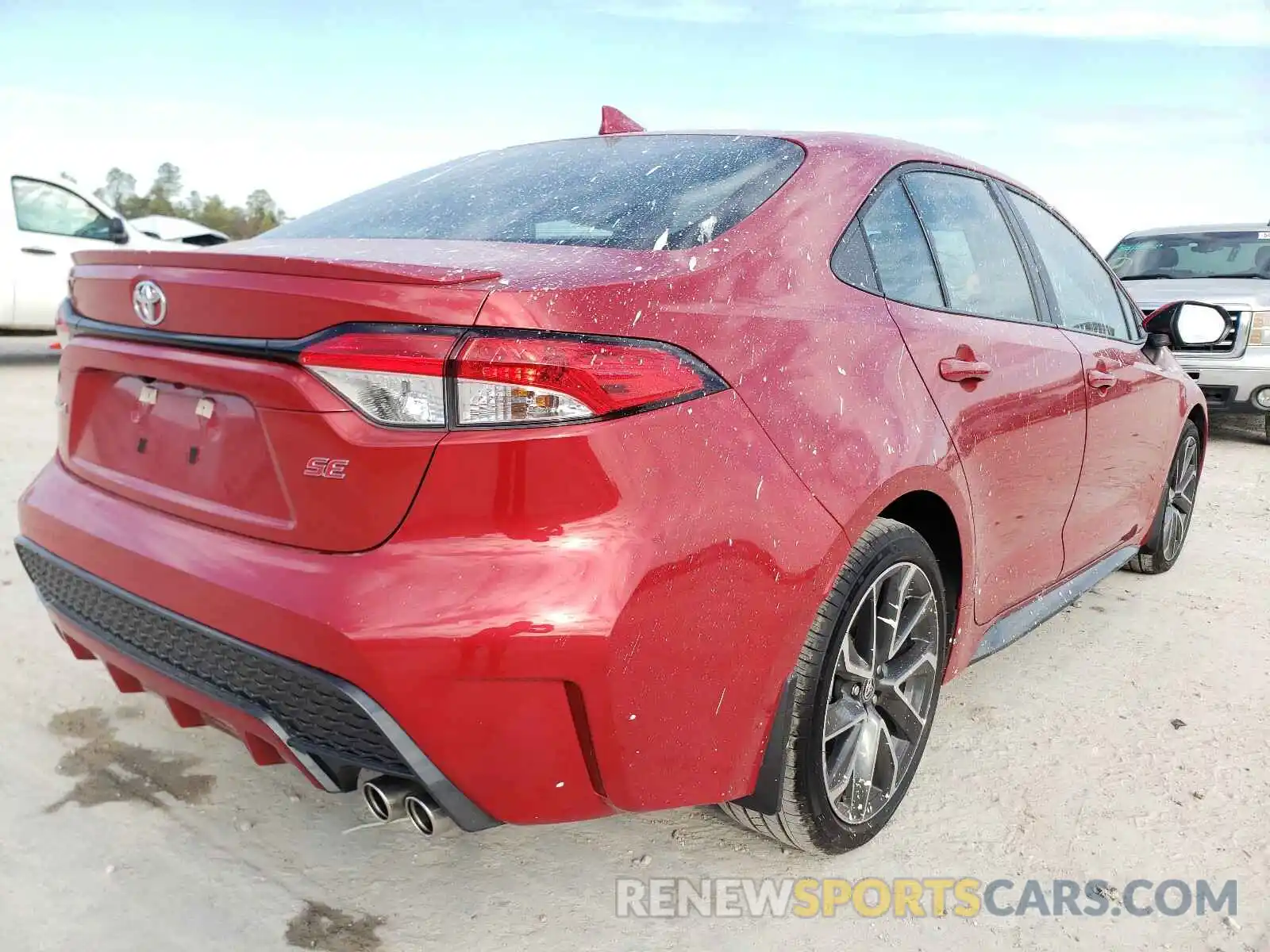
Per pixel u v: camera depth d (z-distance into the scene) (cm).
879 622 212
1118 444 319
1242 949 194
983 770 256
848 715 205
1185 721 287
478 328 148
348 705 154
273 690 164
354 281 152
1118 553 361
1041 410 260
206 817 219
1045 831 230
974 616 249
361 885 201
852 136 242
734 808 203
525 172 237
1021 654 333
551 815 162
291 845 212
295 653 154
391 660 147
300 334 155
